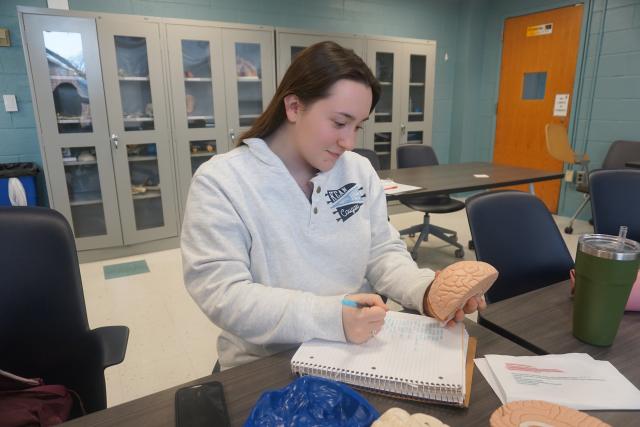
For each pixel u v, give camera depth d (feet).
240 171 2.86
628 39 12.50
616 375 2.24
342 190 3.12
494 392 2.11
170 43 10.57
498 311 3.05
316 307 2.43
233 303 2.52
